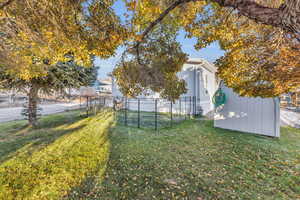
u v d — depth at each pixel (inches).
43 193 97.3
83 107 627.5
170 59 192.4
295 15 55.7
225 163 139.1
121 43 122.3
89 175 117.8
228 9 121.3
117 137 219.8
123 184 106.2
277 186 104.0
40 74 167.0
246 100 252.1
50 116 396.5
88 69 315.9
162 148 177.2
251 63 135.8
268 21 63.7
